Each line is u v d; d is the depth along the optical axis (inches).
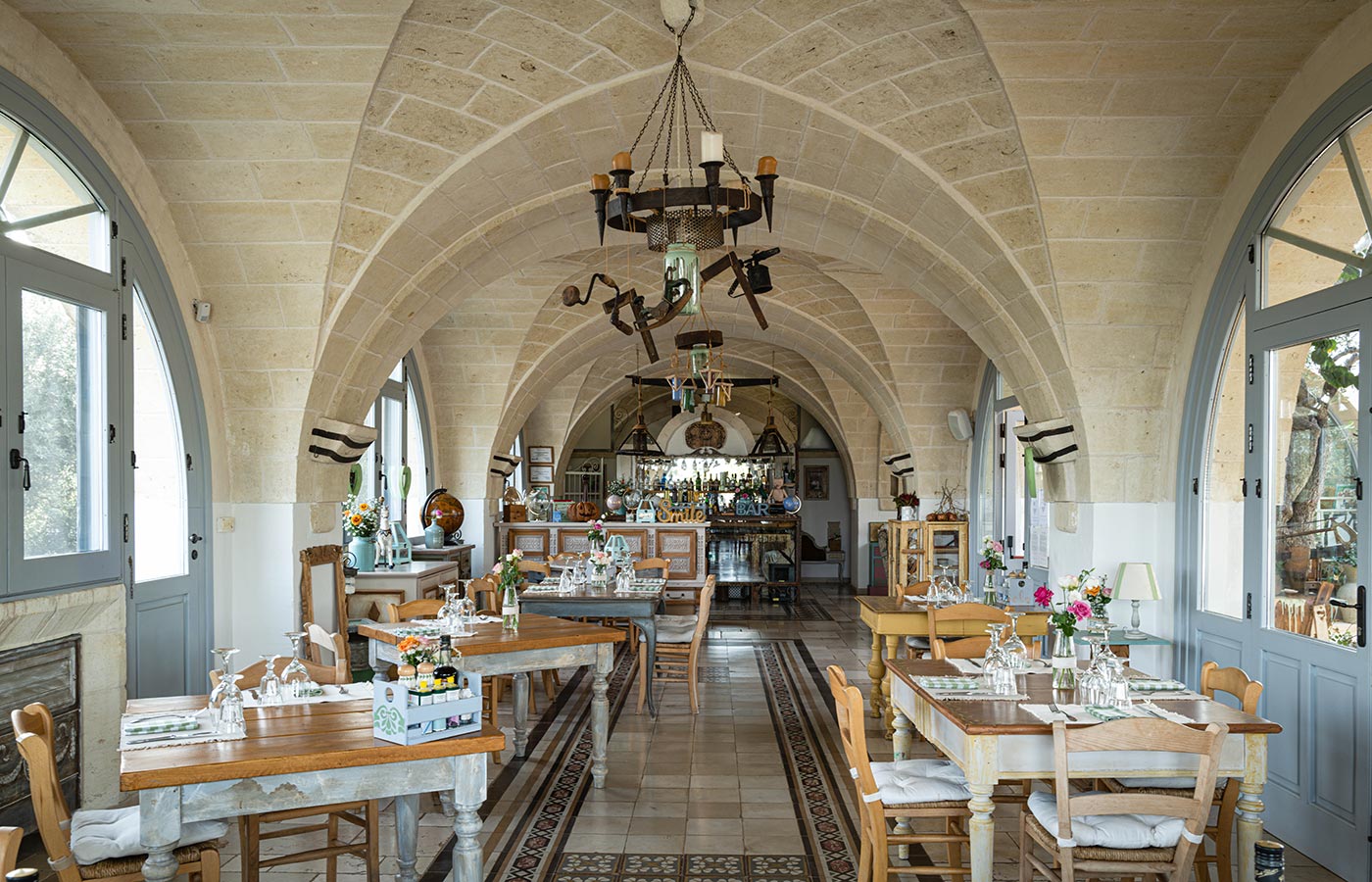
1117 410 247.0
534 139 232.5
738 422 836.0
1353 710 173.0
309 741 129.1
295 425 257.3
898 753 189.8
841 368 493.7
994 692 164.4
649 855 180.1
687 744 261.4
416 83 210.1
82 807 198.5
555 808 207.5
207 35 191.6
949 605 277.7
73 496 199.5
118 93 208.2
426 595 329.1
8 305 179.2
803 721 287.9
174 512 238.5
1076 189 223.6
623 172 166.6
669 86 217.0
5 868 87.7
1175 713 151.1
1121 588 235.5
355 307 252.7
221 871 170.4
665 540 498.3
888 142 227.9
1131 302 238.4
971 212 234.8
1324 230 188.7
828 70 209.8
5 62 179.6
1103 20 183.8
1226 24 183.2
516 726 247.1
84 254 204.5
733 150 247.8
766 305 439.5
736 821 199.0
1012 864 175.3
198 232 238.4
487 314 430.3
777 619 518.6
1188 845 132.2
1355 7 177.3
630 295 203.3
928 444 456.8
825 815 203.0
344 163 225.9
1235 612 218.4
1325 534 183.3
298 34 192.5
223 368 254.7
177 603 236.8
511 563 222.5
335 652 173.2
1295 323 193.9
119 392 213.5
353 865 175.3
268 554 260.4
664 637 317.4
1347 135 183.2
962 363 444.8
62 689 193.6
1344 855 175.2
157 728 134.6
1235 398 221.8
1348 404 176.4
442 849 183.2
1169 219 227.9
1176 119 209.2
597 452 820.0
